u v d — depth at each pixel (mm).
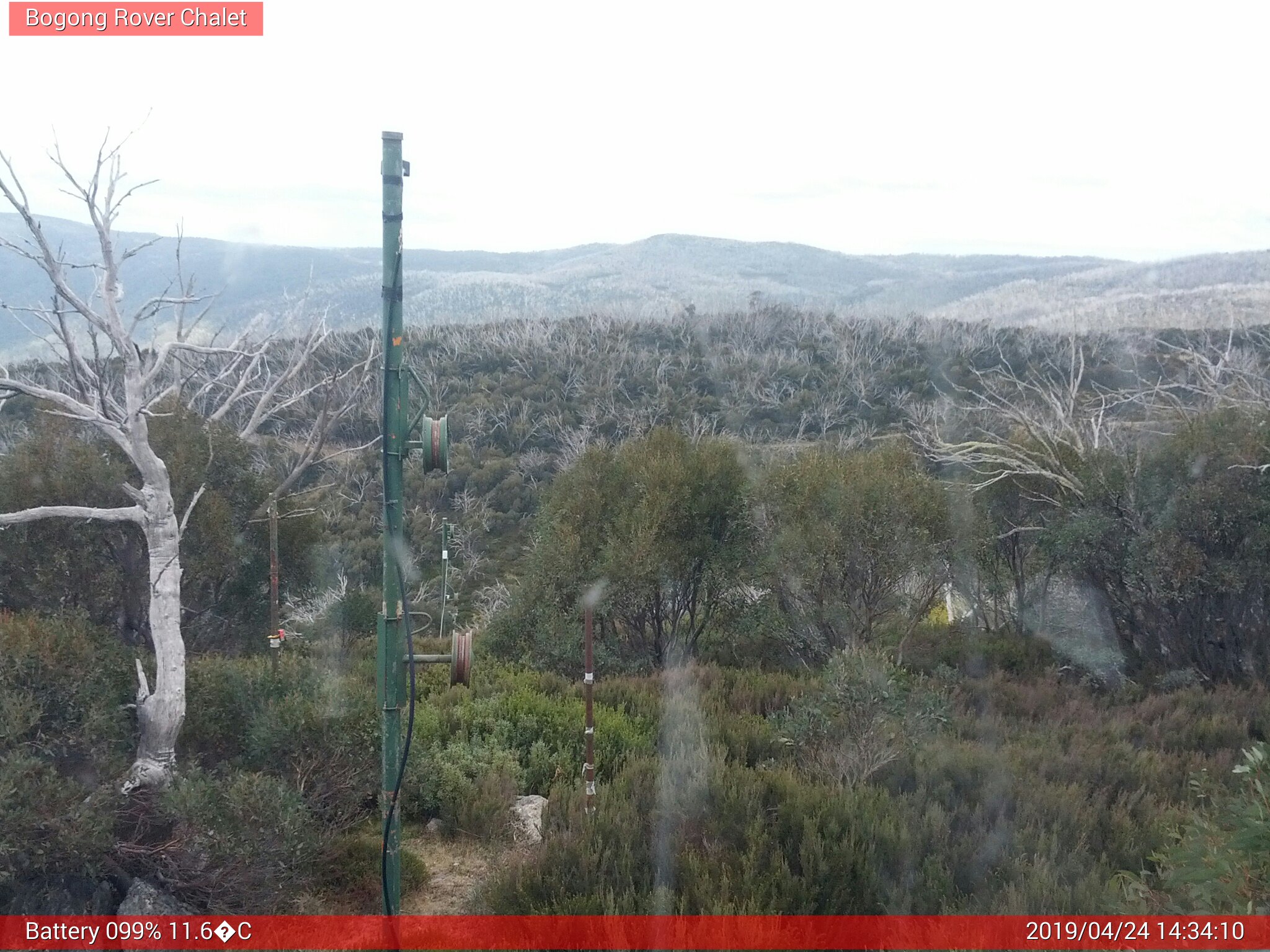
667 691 9359
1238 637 10039
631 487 12953
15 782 4453
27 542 8766
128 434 5219
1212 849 3832
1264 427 10133
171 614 5270
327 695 6168
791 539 11156
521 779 7098
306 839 5105
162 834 5035
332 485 14016
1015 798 5586
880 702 6387
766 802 5535
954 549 11281
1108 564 10805
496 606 16047
